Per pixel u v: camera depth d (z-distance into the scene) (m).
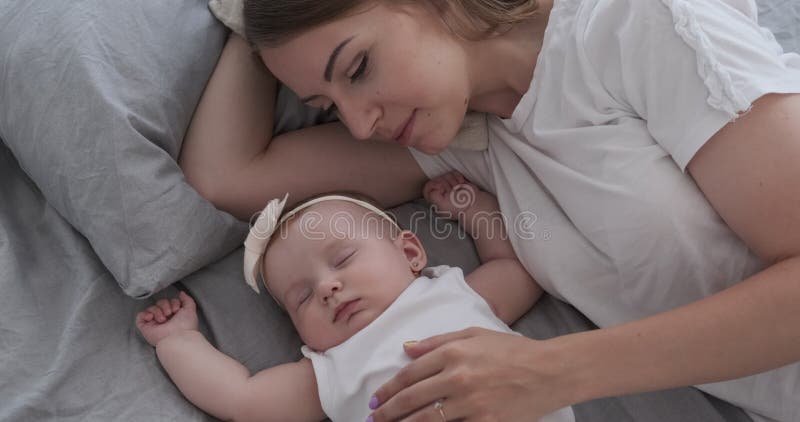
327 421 1.04
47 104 1.07
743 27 0.94
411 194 1.28
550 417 0.93
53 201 1.11
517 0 1.04
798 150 0.83
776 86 0.86
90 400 1.00
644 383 0.86
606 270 1.04
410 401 0.89
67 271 1.10
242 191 1.17
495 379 0.87
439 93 1.00
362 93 1.00
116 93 1.07
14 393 0.98
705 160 0.91
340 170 1.21
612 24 0.98
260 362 1.09
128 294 1.05
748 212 0.87
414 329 1.01
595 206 1.01
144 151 1.07
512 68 1.07
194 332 1.07
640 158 0.97
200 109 1.18
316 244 1.10
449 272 1.09
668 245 0.95
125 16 1.12
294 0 0.94
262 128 1.20
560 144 1.05
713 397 1.03
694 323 0.84
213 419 1.03
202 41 1.17
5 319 1.04
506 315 1.12
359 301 1.05
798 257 0.84
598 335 0.87
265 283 1.14
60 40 1.08
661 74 0.94
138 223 1.05
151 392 1.02
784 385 0.97
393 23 0.96
